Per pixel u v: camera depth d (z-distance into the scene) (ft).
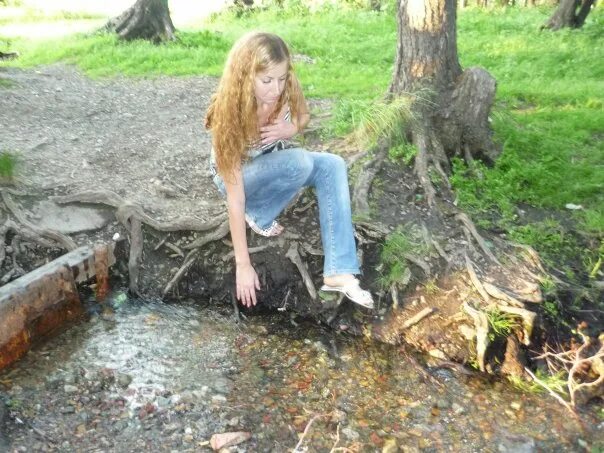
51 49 33.06
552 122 21.59
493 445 10.87
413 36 17.72
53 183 15.87
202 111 22.67
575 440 11.12
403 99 17.54
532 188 17.26
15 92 22.97
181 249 14.92
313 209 15.10
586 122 21.48
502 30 41.75
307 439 10.71
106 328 13.32
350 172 16.38
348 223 12.47
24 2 60.95
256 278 11.37
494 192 16.75
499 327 12.94
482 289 13.52
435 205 15.88
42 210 14.98
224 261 14.67
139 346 12.83
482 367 12.80
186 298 14.64
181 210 15.64
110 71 28.04
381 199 15.90
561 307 13.73
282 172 11.91
